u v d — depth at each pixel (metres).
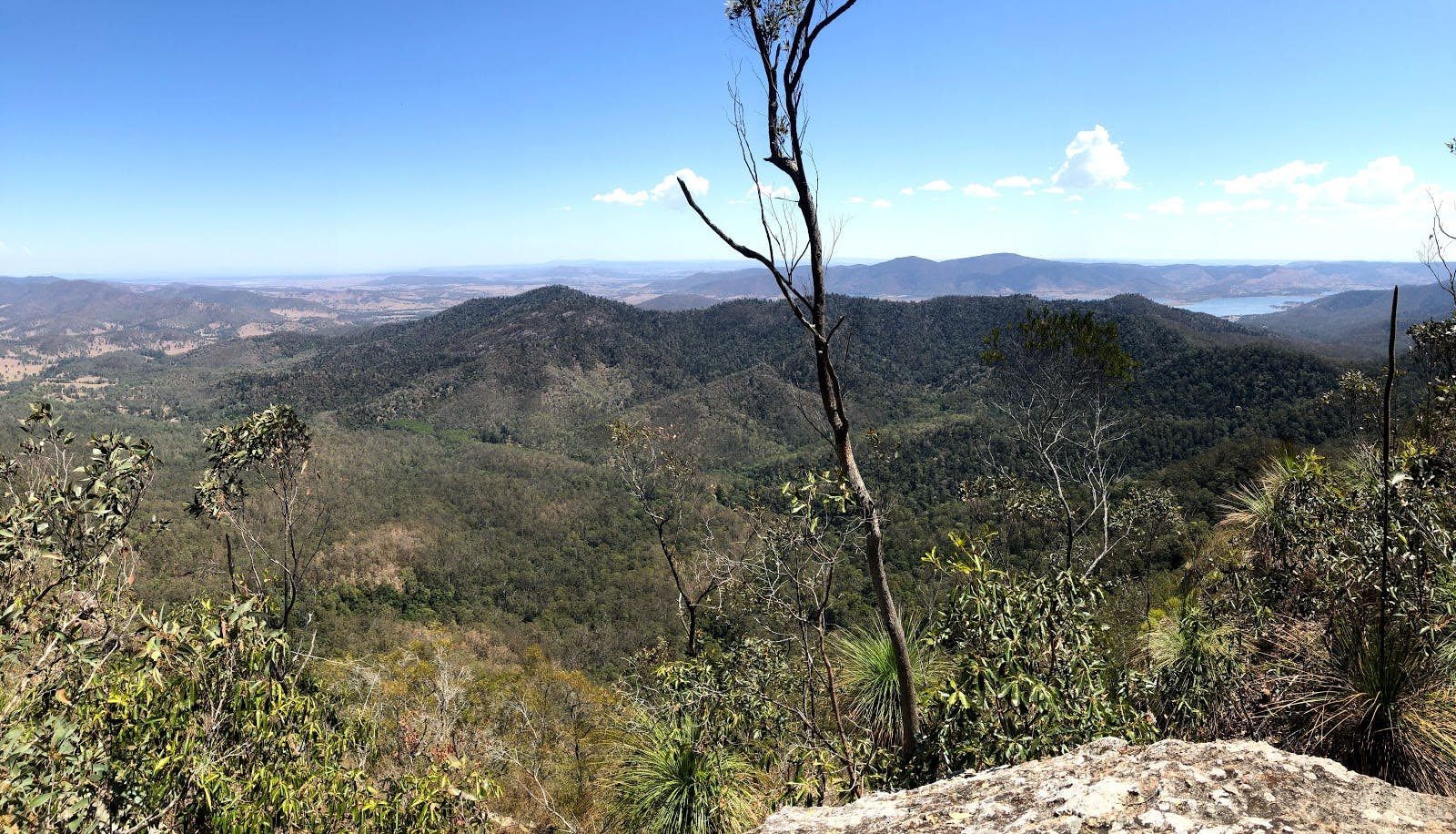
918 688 4.15
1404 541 3.24
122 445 4.28
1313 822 1.52
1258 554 4.89
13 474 3.79
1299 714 3.11
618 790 4.76
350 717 4.37
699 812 4.21
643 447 9.77
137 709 2.83
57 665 2.69
